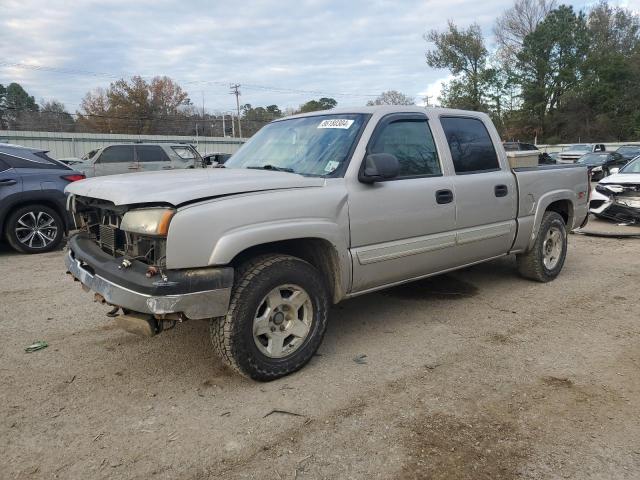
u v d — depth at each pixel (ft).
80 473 8.47
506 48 189.88
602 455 8.89
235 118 240.12
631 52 200.64
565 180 19.81
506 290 18.56
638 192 32.19
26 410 10.40
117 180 11.67
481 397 10.87
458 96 176.65
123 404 10.62
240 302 10.66
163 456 8.91
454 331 14.62
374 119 13.52
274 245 11.89
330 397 10.87
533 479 8.30
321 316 12.10
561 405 10.53
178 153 56.44
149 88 213.66
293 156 13.73
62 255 25.58
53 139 115.14
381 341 13.91
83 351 13.26
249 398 10.83
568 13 183.11
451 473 8.45
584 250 25.93
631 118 179.32
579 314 16.01
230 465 8.68
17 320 15.60
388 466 8.63
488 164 16.67
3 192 24.88
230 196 10.73
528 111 186.29
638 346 13.51
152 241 10.25
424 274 14.79
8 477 8.36
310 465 8.66
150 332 10.25
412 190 13.74
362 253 12.71
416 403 10.62
